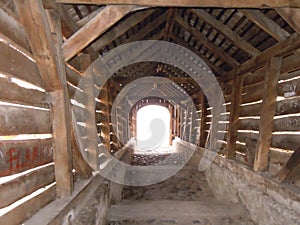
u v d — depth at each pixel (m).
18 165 1.87
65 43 2.61
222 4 2.51
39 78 2.34
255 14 3.59
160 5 2.51
